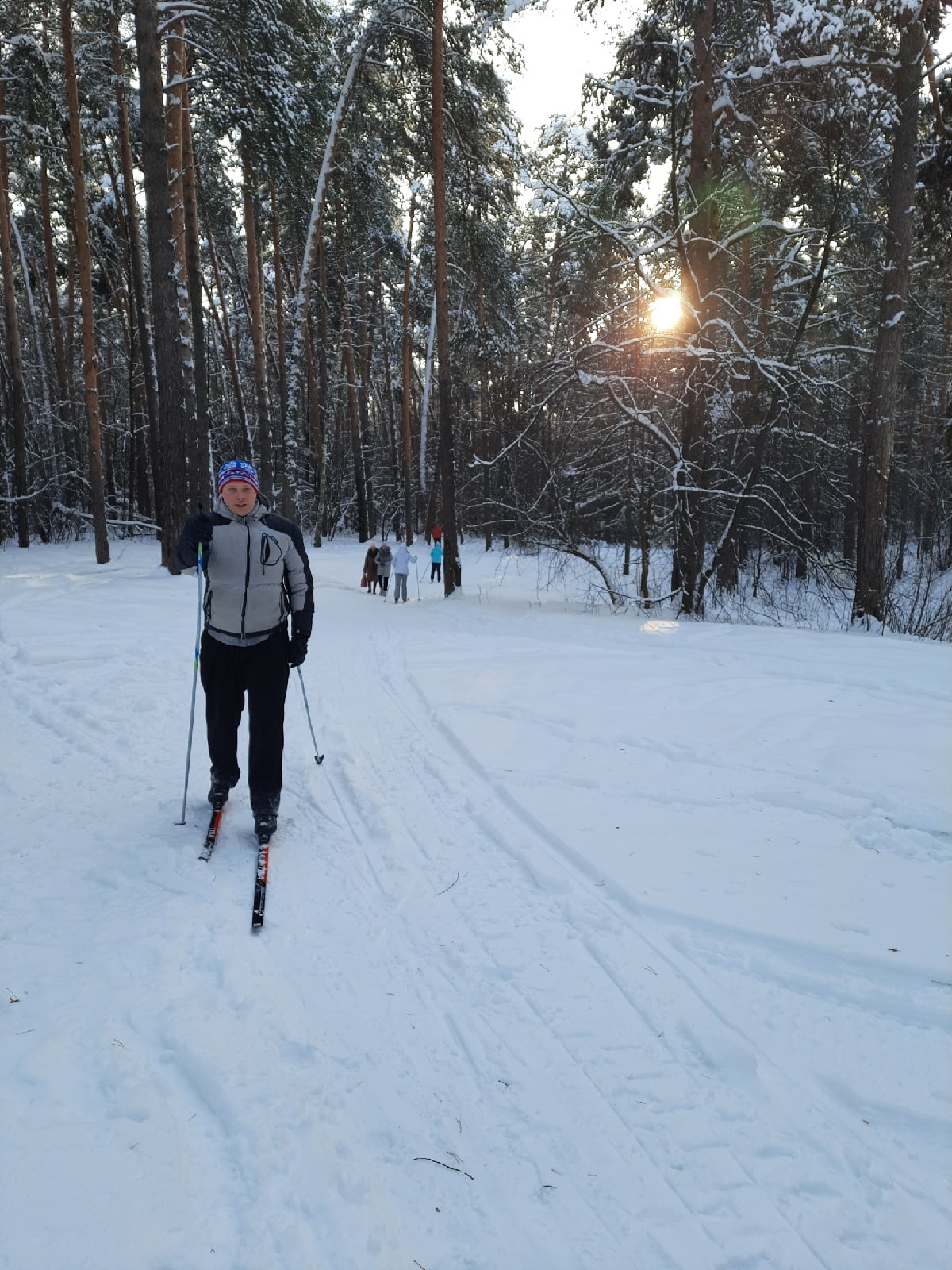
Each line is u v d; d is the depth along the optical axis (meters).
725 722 5.60
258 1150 1.82
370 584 17.52
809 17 10.65
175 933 2.76
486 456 17.88
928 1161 1.85
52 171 19.56
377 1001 2.44
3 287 20.86
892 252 11.13
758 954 2.70
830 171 10.52
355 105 18.22
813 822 3.85
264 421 21.69
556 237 18.59
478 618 11.88
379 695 6.76
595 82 13.04
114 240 25.58
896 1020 2.36
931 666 7.55
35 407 27.83
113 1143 1.81
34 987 2.40
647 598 12.37
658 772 4.58
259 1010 2.35
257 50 14.90
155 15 13.04
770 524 13.50
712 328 11.42
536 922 2.95
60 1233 1.56
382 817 3.96
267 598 3.58
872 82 11.18
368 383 34.03
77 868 3.25
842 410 13.80
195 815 3.92
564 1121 1.96
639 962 2.67
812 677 7.05
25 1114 1.88
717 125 12.48
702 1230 1.66
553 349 14.41
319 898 3.12
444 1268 1.55
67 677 6.76
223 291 33.19
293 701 6.52
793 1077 2.12
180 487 14.77
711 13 11.51
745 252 14.91
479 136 15.66
